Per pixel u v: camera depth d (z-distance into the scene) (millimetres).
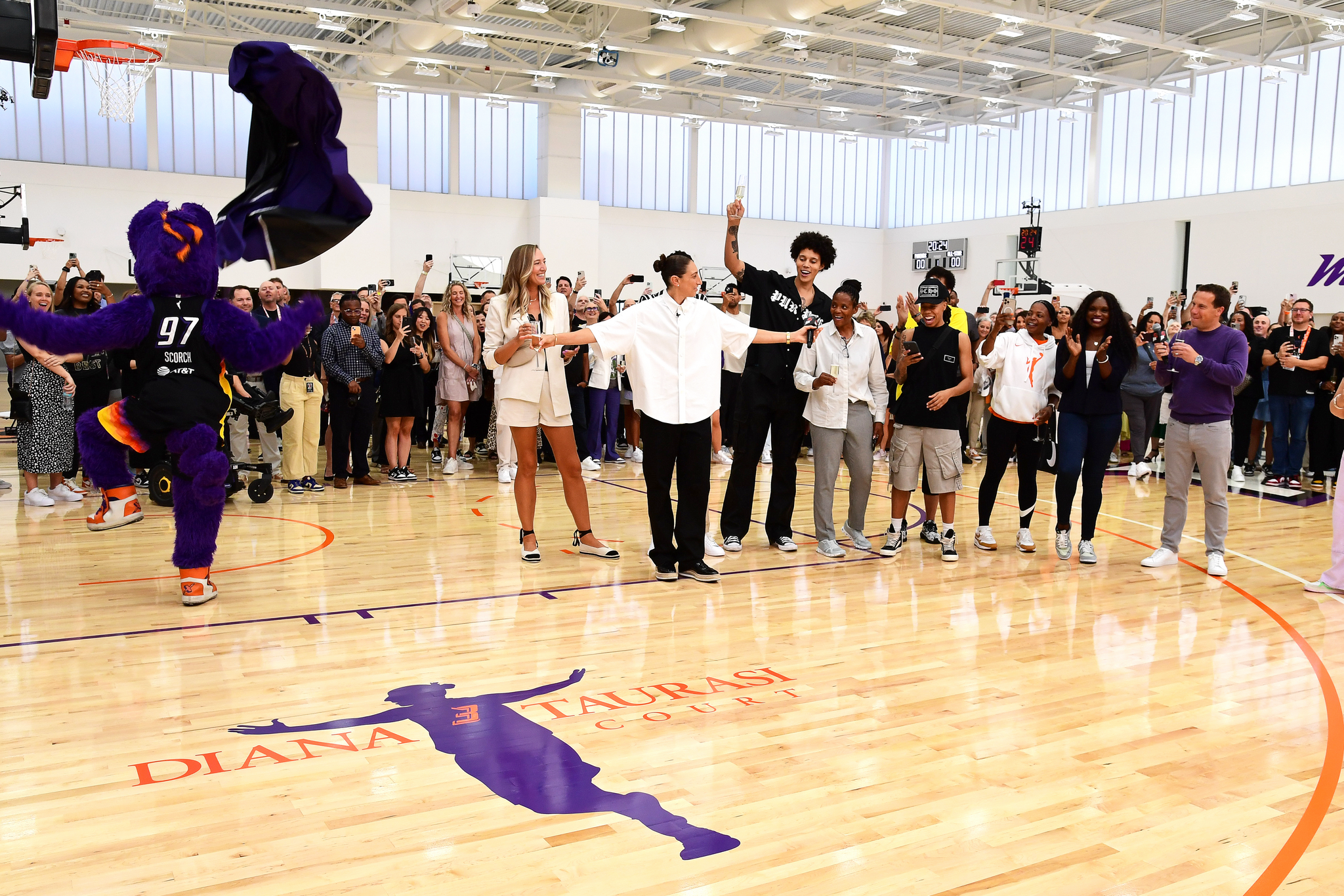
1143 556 5820
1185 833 2424
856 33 14312
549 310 5141
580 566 5230
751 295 5473
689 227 23016
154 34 14125
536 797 2547
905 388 5480
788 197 24422
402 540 5801
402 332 8008
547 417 5230
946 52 14945
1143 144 19500
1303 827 2463
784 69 16391
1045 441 5926
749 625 4184
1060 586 4996
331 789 2568
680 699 3293
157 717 3045
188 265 4145
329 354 7688
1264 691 3482
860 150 25312
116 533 5773
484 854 2254
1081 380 5480
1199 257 18453
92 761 2715
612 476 8805
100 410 4324
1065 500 5602
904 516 5617
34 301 6395
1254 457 10070
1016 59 15555
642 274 22531
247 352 4191
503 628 4078
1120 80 16891
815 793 2605
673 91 18266
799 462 10297
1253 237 17562
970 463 10469
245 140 18766
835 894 2121
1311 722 3184
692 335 4781
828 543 5562
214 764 2709
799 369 5312
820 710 3221
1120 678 3594
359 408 7922
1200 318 5246
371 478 8070
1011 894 2137
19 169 16688
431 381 9570
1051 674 3623
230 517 6492
